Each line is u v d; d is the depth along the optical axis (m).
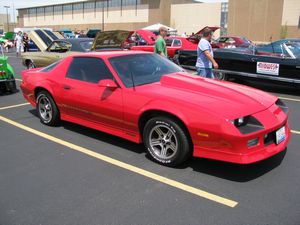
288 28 50.12
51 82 5.72
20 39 22.41
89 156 4.67
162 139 4.25
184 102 3.96
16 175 4.14
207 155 3.84
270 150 3.83
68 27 87.56
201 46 7.51
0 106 7.76
